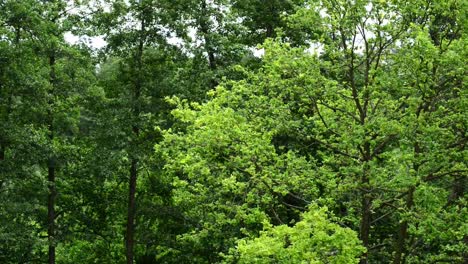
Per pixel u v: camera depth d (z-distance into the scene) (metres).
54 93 21.73
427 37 10.84
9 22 20.56
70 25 21.98
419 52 11.10
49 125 22.28
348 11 12.38
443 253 13.38
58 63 22.06
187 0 22.58
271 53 13.60
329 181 13.22
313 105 13.85
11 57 20.22
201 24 22.92
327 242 9.62
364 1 12.12
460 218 11.57
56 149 21.56
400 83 11.73
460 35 12.64
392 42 12.77
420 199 11.30
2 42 20.33
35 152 20.62
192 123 14.84
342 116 13.88
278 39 13.92
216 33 22.56
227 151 13.48
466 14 11.16
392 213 14.27
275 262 10.34
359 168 11.94
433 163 11.84
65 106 22.81
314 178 13.68
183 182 14.56
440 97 12.46
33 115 21.44
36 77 20.58
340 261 9.58
